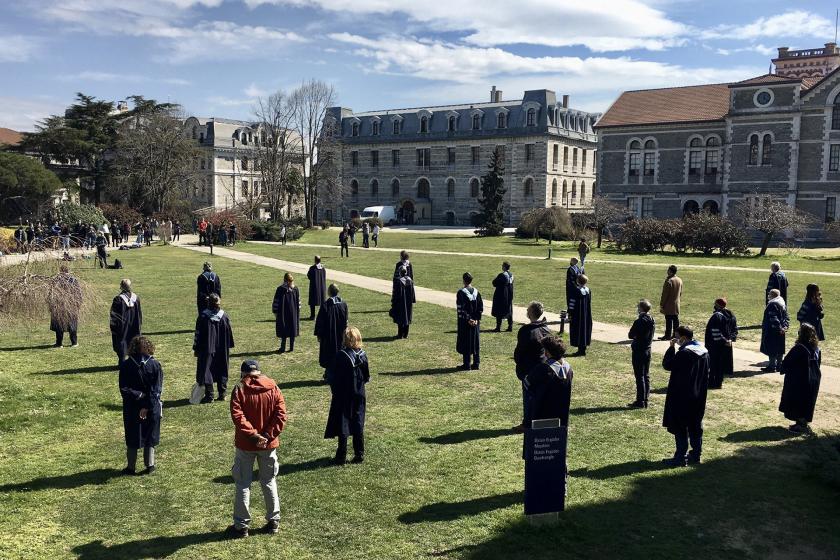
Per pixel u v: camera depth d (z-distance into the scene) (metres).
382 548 7.43
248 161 96.00
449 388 13.51
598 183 66.00
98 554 7.33
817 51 82.31
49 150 74.44
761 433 10.91
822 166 53.62
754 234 54.78
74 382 14.05
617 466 9.59
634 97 67.19
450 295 25.91
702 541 7.52
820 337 15.47
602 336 18.42
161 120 73.06
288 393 13.25
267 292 26.89
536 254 43.25
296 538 7.67
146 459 9.46
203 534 7.78
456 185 88.12
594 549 7.36
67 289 15.53
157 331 19.39
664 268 34.53
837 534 7.70
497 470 9.48
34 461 9.92
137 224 62.19
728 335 13.36
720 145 59.91
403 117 91.88
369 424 11.41
